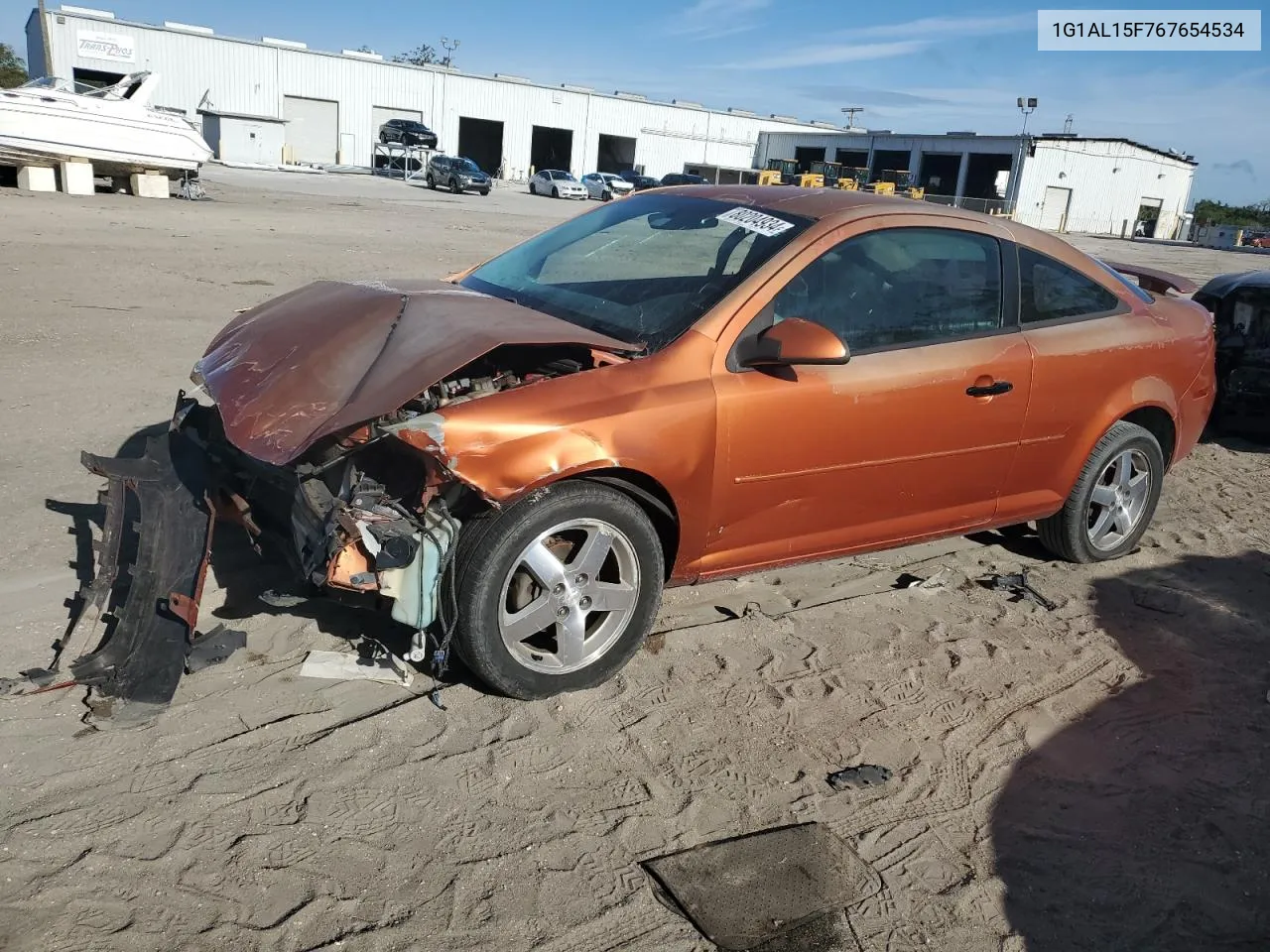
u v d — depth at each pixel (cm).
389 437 312
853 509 397
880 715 354
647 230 429
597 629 345
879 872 276
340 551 303
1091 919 266
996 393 413
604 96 7075
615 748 318
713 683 362
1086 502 479
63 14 5362
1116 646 421
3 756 284
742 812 294
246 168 4781
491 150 7112
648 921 250
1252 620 454
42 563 402
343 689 332
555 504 314
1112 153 6391
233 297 1062
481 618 311
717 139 7738
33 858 247
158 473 371
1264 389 765
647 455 327
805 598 443
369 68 6184
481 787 292
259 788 281
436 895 250
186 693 322
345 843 264
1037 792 318
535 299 402
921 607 443
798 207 406
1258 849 298
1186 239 7125
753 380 353
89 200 2134
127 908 236
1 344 756
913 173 6800
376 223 2206
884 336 390
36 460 517
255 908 240
